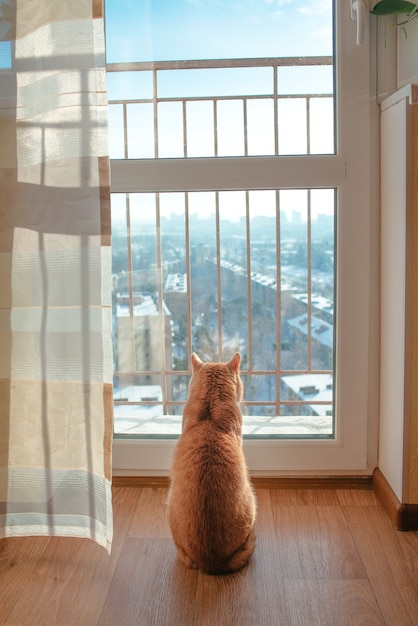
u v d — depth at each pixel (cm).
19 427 155
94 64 140
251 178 176
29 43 142
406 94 151
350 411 186
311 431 197
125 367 199
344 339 183
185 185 178
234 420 155
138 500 184
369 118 172
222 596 138
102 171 142
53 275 148
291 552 154
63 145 143
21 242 148
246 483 148
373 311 182
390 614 131
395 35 168
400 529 164
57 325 149
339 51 169
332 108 176
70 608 135
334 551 155
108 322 146
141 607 134
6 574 148
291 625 128
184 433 155
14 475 157
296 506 179
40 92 143
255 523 164
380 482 181
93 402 150
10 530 160
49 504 157
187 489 143
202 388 159
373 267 180
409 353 159
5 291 151
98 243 144
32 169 146
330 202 182
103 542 154
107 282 145
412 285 157
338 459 189
